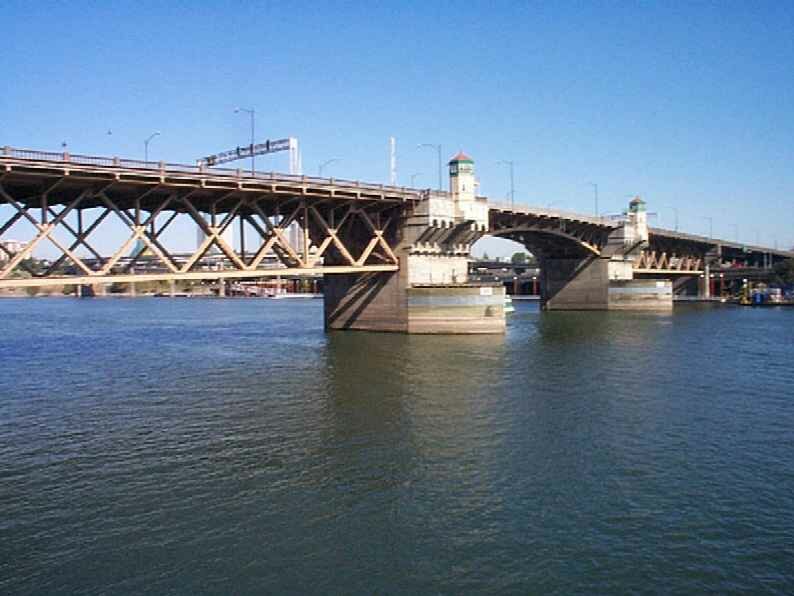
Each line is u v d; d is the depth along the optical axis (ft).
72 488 65.98
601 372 131.64
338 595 45.80
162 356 163.12
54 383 124.88
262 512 59.57
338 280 221.25
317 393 111.14
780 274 472.85
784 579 47.44
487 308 201.46
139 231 132.67
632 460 73.46
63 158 116.26
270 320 301.02
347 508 60.39
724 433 84.53
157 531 55.77
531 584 46.98
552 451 76.95
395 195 189.98
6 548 52.75
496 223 247.50
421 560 50.49
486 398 106.11
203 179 137.59
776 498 61.98
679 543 52.90
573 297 346.13
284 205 177.88
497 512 59.16
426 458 74.54
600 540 53.52
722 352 163.32
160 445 80.89
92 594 46.11
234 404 103.40
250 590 46.50
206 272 145.69
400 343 181.06
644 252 392.06
